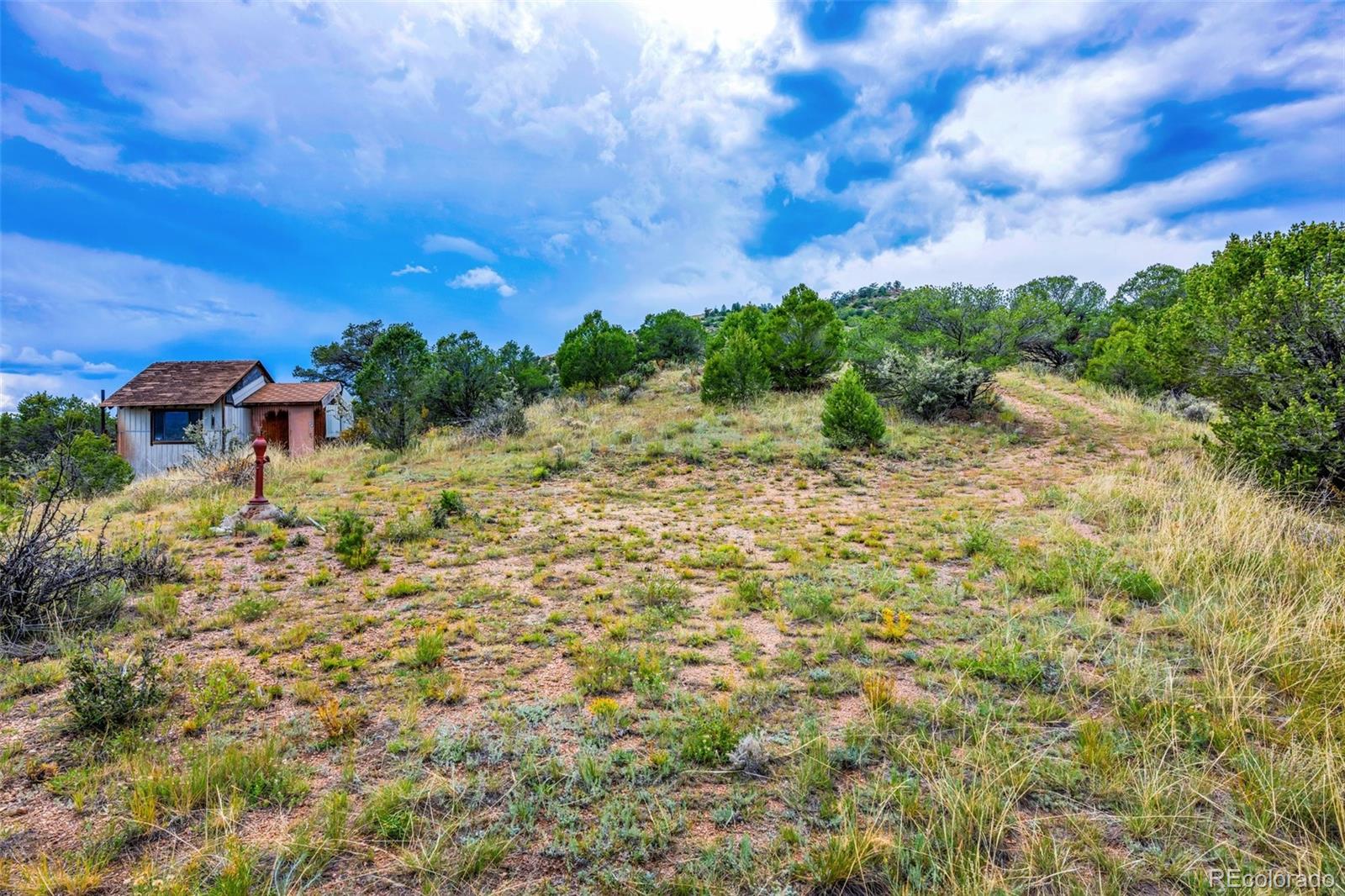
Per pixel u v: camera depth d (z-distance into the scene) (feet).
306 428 71.56
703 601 17.24
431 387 58.59
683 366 87.25
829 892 7.38
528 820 8.43
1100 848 8.05
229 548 21.76
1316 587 15.90
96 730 10.57
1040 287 100.22
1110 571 17.81
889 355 53.31
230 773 9.14
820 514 27.61
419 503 29.19
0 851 7.79
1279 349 24.67
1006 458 38.60
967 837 8.04
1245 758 9.63
